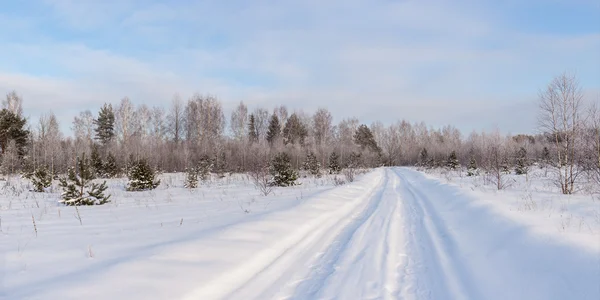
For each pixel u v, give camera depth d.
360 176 31.94
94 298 3.55
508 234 6.34
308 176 35.53
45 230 7.49
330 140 74.19
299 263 5.48
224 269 4.79
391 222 9.01
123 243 6.02
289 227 7.56
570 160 15.73
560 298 3.79
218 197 15.11
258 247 5.90
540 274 4.41
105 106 61.66
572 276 4.07
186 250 5.29
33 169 28.72
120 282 3.97
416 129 111.56
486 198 10.73
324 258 5.76
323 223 8.66
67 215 10.05
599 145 15.05
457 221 8.93
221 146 48.28
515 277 4.61
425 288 4.52
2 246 5.86
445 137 100.62
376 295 4.24
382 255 5.92
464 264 5.48
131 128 60.62
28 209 11.67
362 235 7.45
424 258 5.83
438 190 16.72
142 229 7.46
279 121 74.69
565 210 8.45
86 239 6.40
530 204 9.41
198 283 4.22
